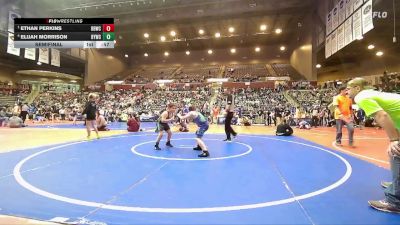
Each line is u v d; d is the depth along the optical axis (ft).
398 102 10.89
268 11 84.94
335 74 117.91
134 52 142.61
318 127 59.36
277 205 11.34
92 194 12.64
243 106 79.61
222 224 9.58
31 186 13.78
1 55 102.68
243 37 115.75
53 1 83.56
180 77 124.77
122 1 82.99
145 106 89.71
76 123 66.44
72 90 123.54
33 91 115.44
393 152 10.55
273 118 66.13
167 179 15.28
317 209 10.91
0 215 10.14
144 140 33.17
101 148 26.48
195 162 19.99
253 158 21.71
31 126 56.29
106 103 94.32
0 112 61.31
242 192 13.01
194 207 11.11
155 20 93.35
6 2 75.41
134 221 9.80
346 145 29.30
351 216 10.23
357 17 44.34
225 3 85.30
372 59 95.61
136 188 13.58
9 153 23.34
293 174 16.49
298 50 108.17
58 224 9.44
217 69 131.44
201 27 101.86
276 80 101.50
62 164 19.07
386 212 10.59
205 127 23.15
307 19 90.68
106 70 130.21
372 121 56.49
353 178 15.56
